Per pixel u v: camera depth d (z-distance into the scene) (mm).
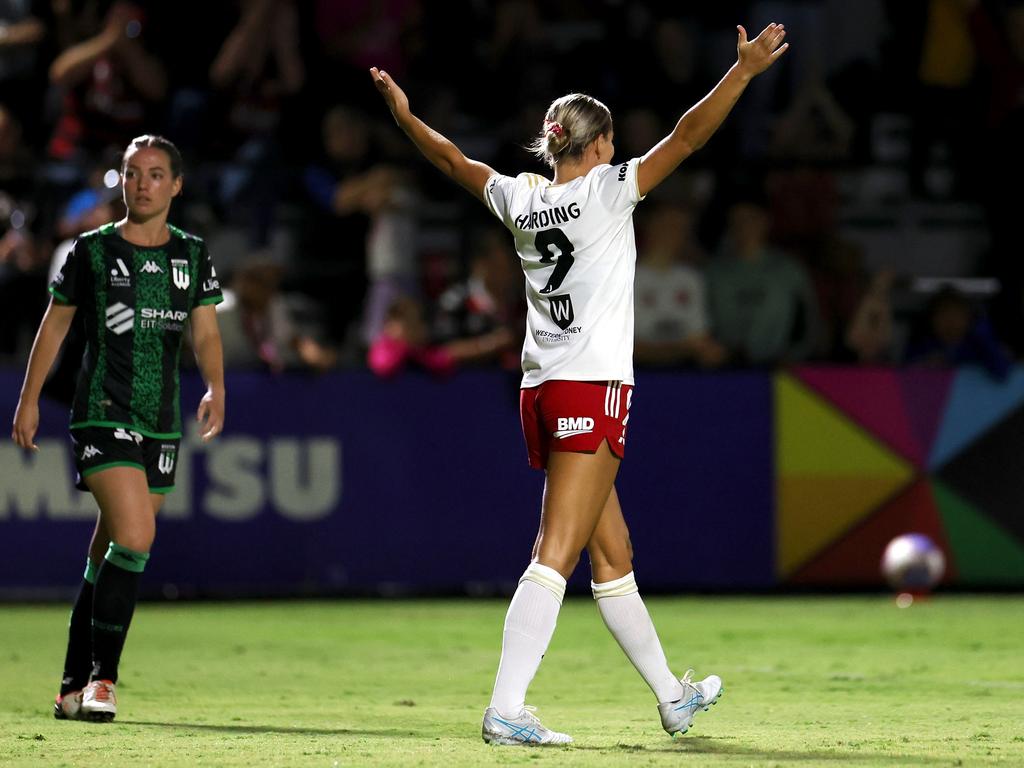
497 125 52094
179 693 23438
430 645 30781
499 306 42875
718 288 44500
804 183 47781
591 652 29453
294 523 40500
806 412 41938
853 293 46531
